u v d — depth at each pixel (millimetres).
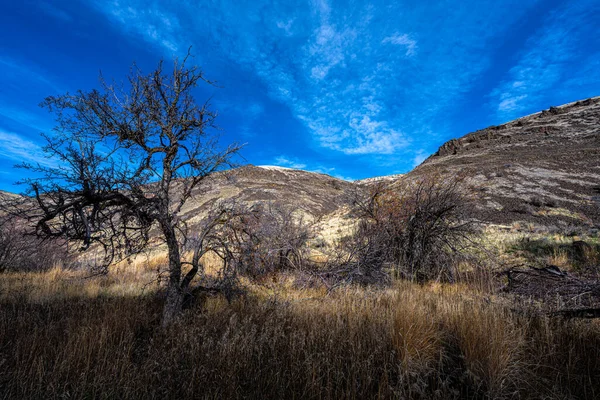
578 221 14930
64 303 5719
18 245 10258
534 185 23578
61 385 2750
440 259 7465
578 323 3326
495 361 2611
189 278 4582
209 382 2576
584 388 2381
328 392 2316
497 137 63656
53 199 3289
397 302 4379
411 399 2309
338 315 3596
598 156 32406
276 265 7742
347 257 7660
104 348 3230
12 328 3992
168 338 3373
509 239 10352
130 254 4188
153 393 2459
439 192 8047
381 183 8828
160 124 4395
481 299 4613
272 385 2576
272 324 3652
